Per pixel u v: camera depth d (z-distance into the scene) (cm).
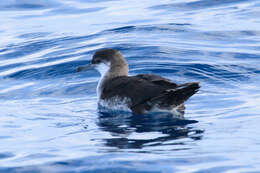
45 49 1998
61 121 1252
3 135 1130
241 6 2519
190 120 1219
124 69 1499
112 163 911
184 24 2233
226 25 2195
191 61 1753
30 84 1641
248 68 1673
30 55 1944
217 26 2186
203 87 1530
